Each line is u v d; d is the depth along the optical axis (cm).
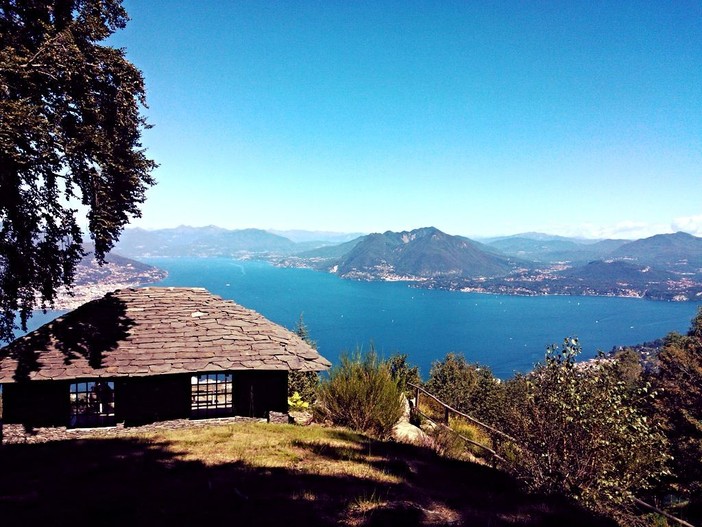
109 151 1472
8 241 1551
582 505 837
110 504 628
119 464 845
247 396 1548
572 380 888
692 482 1733
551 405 915
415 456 1076
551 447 902
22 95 1354
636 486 887
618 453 852
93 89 1509
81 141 1405
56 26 1485
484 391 5609
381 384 1405
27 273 1614
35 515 587
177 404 1498
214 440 1071
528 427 960
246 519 593
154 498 659
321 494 709
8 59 1221
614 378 873
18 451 955
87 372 1363
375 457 1004
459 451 1240
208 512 611
